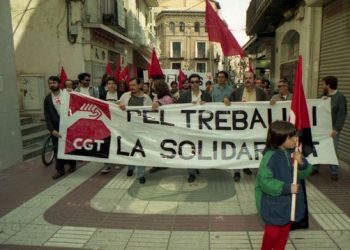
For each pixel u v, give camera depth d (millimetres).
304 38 9977
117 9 17812
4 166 7195
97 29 14648
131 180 6320
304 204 3201
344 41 7777
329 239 3980
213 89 7000
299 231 4176
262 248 3229
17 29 12805
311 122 6059
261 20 14156
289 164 3055
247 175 6531
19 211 4930
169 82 14703
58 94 6492
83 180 6352
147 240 4051
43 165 7488
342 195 5371
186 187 5895
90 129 6301
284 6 11758
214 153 6105
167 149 6172
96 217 4699
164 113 6172
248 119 6098
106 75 8477
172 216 4699
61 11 13211
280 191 2943
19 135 7777
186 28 56625
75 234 4219
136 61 26453
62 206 5098
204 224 4441
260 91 6496
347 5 7602
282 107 6059
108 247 3900
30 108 11758
